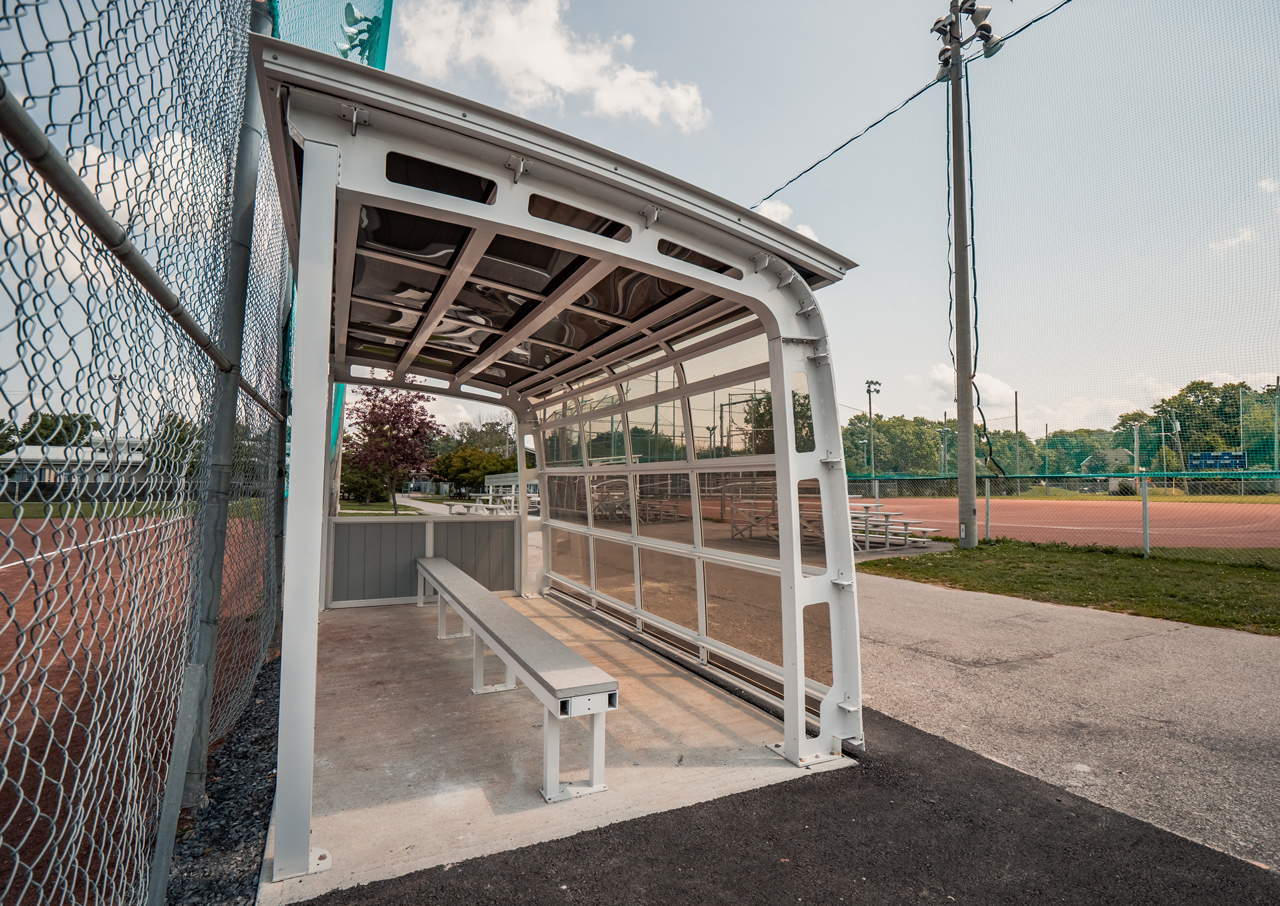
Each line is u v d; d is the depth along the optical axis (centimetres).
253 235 339
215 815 278
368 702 418
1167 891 227
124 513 150
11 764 301
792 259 335
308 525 237
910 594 777
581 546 706
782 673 389
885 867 240
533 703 417
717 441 452
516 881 230
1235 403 1402
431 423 1745
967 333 1162
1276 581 782
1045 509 2173
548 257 336
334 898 220
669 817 276
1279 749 345
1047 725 378
